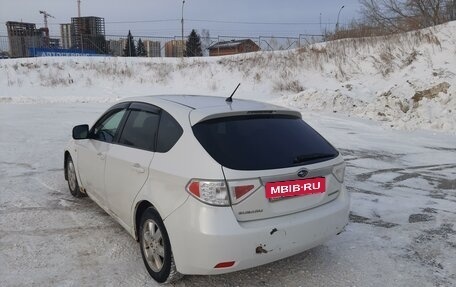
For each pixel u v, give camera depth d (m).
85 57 33.12
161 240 3.61
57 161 8.05
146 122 4.12
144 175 3.76
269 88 26.73
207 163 3.25
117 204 4.31
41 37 50.16
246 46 37.94
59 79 28.25
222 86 27.89
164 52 44.34
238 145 3.43
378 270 4.01
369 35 29.17
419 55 21.59
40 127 12.15
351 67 25.73
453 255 4.34
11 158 8.22
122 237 4.63
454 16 27.98
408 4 29.50
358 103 16.95
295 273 3.93
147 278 3.78
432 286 3.73
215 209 3.16
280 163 3.44
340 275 3.91
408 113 14.27
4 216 5.17
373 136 11.41
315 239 3.59
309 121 13.90
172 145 3.60
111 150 4.45
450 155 9.12
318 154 3.74
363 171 7.70
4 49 45.31
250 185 3.25
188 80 29.14
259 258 3.29
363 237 4.75
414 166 8.12
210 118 3.60
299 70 27.69
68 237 4.61
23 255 4.16
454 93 14.06
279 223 3.35
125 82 28.83
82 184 5.46
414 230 4.97
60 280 3.71
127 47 47.88
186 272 3.31
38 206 5.55
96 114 15.41
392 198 6.14
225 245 3.13
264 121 3.82
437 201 6.03
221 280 3.78
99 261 4.08
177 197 3.34
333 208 3.74
